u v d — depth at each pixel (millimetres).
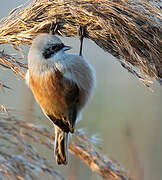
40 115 10047
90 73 8719
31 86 8648
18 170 8422
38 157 8812
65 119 8750
